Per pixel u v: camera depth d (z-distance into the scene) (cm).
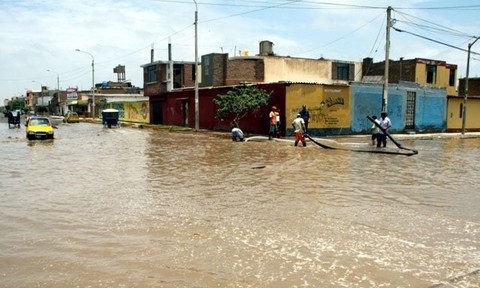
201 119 3847
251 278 523
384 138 2206
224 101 2866
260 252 615
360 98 3228
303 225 754
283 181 1200
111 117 4597
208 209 870
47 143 2548
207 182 1182
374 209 873
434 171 1405
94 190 1068
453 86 4519
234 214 830
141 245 645
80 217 807
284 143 2434
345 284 506
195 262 577
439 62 4375
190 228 734
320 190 1072
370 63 4694
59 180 1220
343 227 742
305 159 1703
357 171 1393
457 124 4009
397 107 3481
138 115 5534
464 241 668
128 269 553
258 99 2828
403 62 4309
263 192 1045
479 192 1052
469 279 523
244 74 4188
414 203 928
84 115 8188
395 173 1355
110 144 2447
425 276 531
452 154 1972
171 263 573
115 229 728
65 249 629
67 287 501
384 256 600
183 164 1555
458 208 884
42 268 558
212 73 4125
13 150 2114
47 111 11488
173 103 4422
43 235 696
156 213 835
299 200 955
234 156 1803
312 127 2986
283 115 2862
